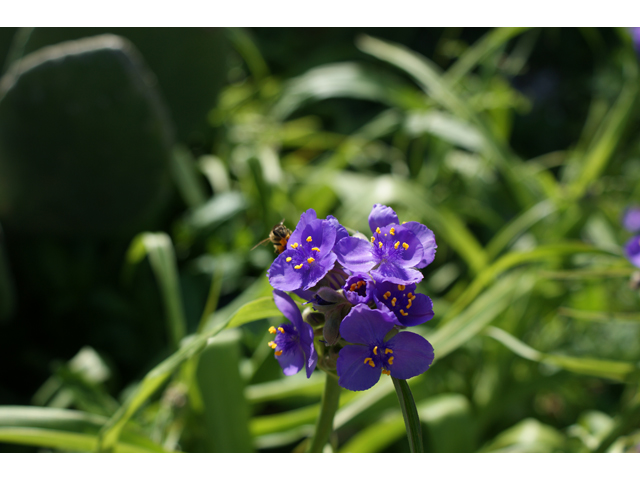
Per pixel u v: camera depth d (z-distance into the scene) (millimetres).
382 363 227
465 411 415
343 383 226
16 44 649
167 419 408
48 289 592
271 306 275
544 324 604
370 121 935
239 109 861
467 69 743
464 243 558
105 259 644
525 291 547
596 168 559
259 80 917
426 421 400
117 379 551
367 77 764
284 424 419
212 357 386
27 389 547
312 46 1085
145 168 580
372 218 247
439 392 537
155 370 288
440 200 724
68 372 431
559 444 437
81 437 342
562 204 557
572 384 580
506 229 608
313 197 649
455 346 416
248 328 514
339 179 651
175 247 672
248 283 624
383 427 400
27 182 562
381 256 235
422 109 752
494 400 521
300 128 924
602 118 697
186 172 681
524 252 403
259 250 625
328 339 232
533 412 586
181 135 716
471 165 789
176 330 432
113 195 588
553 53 1340
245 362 500
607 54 1221
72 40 620
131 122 550
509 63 927
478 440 527
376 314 222
